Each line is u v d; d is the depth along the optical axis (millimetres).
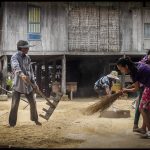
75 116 11906
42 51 24109
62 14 24391
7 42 23641
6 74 23438
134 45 25344
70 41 24484
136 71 7773
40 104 17594
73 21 24484
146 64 8070
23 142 7430
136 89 8047
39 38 24094
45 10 24156
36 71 29328
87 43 24672
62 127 9445
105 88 12000
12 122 9523
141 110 8133
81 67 27672
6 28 23609
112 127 9367
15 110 9523
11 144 7246
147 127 8211
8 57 24734
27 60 9641
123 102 18359
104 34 24891
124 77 23812
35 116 9742
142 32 25406
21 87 9492
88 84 27484
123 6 24984
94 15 24734
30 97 9680
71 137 7977
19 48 9555
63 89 23516
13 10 23719
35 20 24047
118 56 25766
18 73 9227
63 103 18984
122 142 7395
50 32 24250
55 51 24219
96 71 27312
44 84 27609
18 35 23797
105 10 24875
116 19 25047
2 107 16188
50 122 10406
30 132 8656
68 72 27703
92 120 10711
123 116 11383
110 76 12102
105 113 11414
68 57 26250
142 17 25391
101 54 24703
